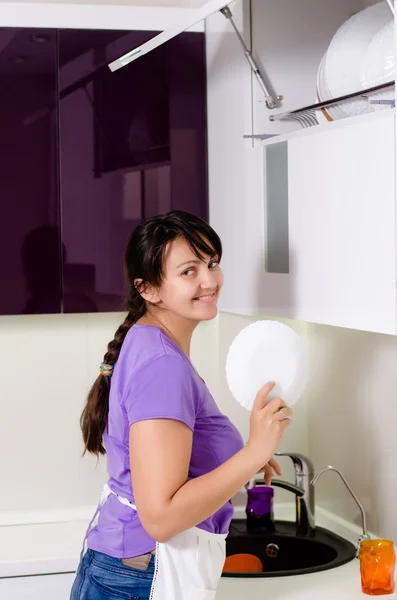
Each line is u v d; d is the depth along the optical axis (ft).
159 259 5.49
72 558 7.32
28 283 7.84
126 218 7.98
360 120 5.44
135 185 7.99
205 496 4.89
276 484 7.87
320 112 6.31
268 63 7.11
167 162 8.05
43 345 8.68
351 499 7.97
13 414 8.65
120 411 5.36
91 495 8.80
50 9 7.75
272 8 7.09
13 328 8.63
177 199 8.11
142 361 5.20
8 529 8.39
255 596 6.43
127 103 7.93
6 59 7.71
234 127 7.43
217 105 7.84
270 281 6.81
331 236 5.76
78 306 7.93
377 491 7.51
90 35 7.82
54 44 7.76
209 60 8.00
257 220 7.01
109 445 5.63
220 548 5.72
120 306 8.00
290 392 5.30
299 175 6.22
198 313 5.57
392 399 7.22
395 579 6.74
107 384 5.85
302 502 7.86
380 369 7.41
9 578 7.23
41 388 8.69
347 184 5.53
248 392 5.31
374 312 5.24
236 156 7.41
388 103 5.38
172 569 5.41
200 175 8.15
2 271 7.80
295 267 6.33
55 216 7.86
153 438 4.96
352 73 5.96
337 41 6.14
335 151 5.67
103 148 7.91
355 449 7.89
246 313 7.39
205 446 5.47
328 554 7.57
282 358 5.30
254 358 5.29
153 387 5.07
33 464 8.69
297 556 7.85
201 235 5.65
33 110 7.77
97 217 7.93
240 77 7.23
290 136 6.42
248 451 5.02
